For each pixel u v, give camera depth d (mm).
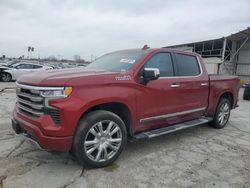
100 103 3896
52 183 3525
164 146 5168
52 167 3998
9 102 9281
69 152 4191
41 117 3670
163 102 4859
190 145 5289
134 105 4355
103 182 3617
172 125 5312
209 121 6191
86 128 3768
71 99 3648
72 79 3719
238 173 4086
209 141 5602
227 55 32281
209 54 35000
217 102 6387
